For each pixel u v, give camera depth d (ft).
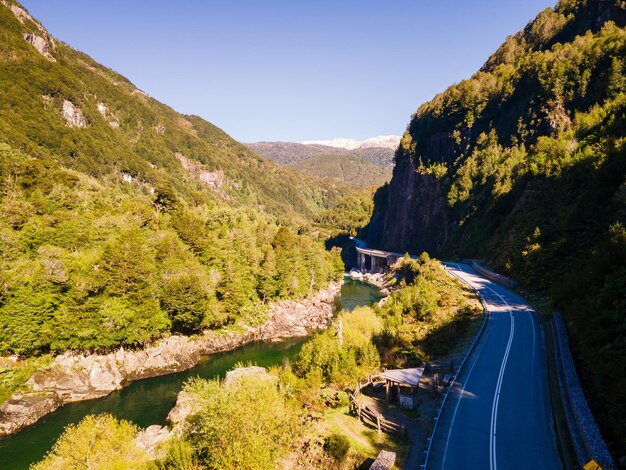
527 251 191.42
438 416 75.82
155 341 177.68
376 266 501.15
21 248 182.60
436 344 129.80
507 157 347.56
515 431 69.05
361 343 129.59
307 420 81.71
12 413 120.78
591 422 60.23
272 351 196.44
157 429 112.16
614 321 75.10
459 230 362.33
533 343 110.32
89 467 78.43
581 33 425.28
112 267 173.17
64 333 149.38
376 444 74.95
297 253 300.81
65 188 277.85
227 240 259.80
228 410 66.18
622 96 265.95
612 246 92.99
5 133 470.39
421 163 533.55
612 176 156.66
